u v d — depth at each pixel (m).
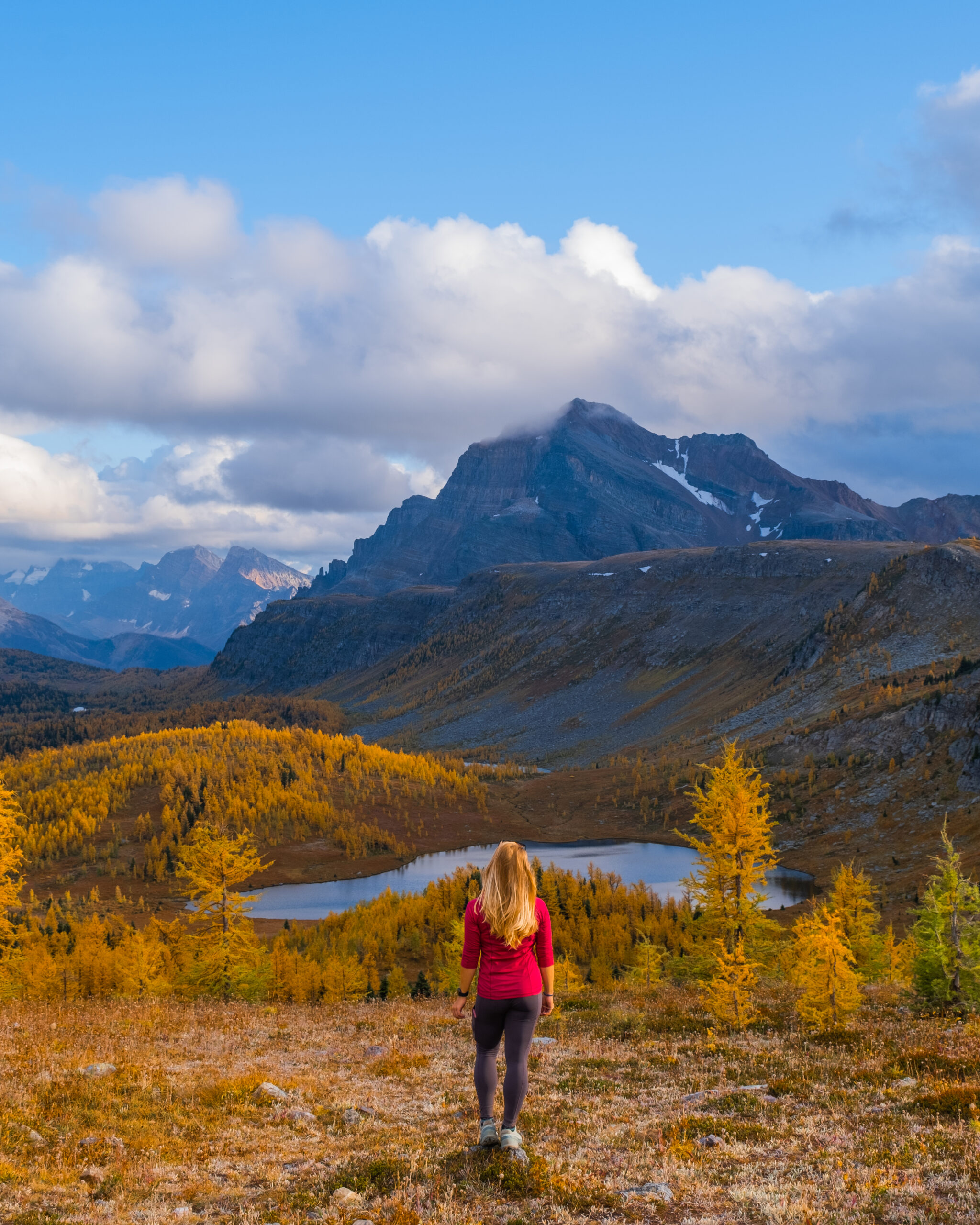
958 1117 11.20
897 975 50.06
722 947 34.06
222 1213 7.67
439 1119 11.52
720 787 35.50
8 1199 7.63
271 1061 16.58
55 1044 16.33
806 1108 12.54
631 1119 11.91
